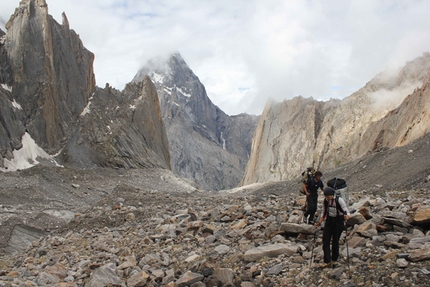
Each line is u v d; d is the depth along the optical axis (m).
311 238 12.15
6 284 10.91
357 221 11.85
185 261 12.21
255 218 16.20
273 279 9.69
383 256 9.05
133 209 23.61
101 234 18.58
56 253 15.98
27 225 22.67
